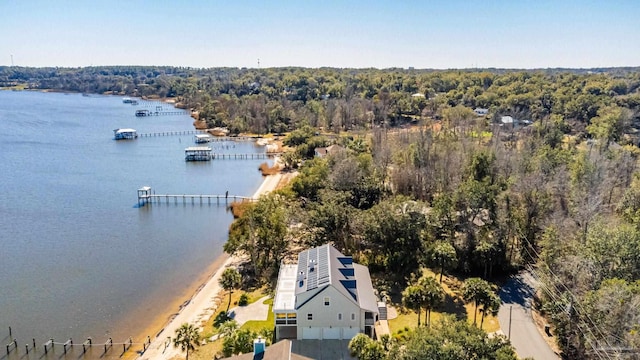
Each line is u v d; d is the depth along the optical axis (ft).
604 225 159.43
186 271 206.69
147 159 446.19
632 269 136.56
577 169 236.22
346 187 245.24
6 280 195.42
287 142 492.13
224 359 112.88
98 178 371.97
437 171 267.59
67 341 151.23
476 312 153.89
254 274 196.54
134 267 210.59
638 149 329.93
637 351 105.09
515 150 321.73
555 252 159.53
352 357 132.98
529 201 196.13
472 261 190.49
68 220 274.16
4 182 351.67
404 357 105.50
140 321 164.76
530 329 149.07
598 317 119.34
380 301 168.35
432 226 193.67
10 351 146.41
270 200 220.84
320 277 148.25
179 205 308.40
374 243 190.08
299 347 138.82
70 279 197.36
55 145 497.46
